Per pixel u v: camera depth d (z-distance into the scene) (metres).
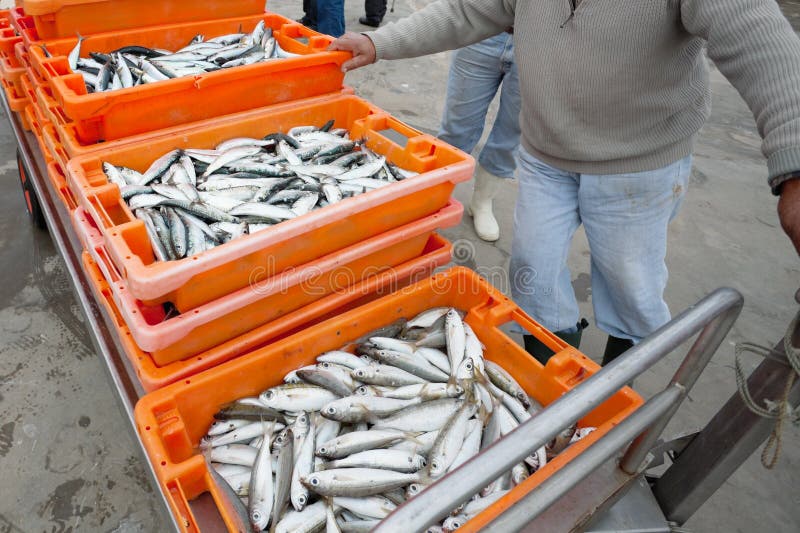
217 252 1.24
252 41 2.42
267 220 1.68
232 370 1.39
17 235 3.01
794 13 8.09
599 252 1.93
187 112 1.89
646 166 1.71
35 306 2.62
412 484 1.40
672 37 1.46
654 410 1.18
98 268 1.53
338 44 2.09
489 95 3.02
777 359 1.11
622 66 1.52
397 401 1.57
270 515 1.32
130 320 1.23
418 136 1.88
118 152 1.71
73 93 1.63
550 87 1.67
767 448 1.06
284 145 1.95
